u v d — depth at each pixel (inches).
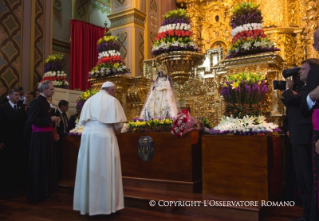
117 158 137.2
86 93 235.0
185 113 163.6
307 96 100.0
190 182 156.8
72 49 426.6
